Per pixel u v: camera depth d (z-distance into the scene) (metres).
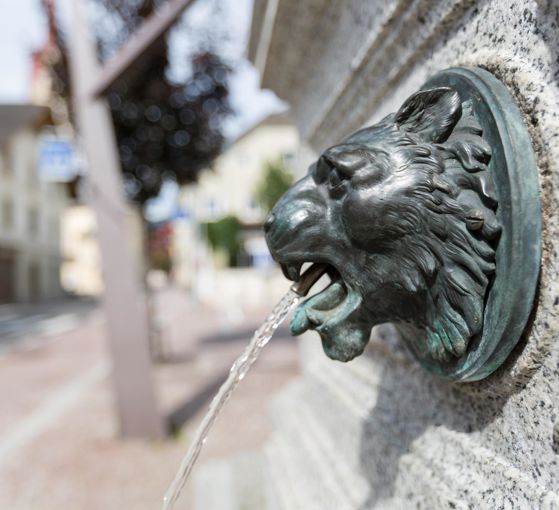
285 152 26.44
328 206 0.97
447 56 1.12
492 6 0.96
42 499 3.27
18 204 27.28
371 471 1.48
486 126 0.89
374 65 1.47
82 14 4.33
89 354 9.41
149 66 7.10
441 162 0.90
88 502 3.20
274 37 2.04
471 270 0.88
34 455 4.05
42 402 5.79
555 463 0.81
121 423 4.30
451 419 1.15
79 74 4.30
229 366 7.13
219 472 3.01
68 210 41.12
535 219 0.81
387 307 0.98
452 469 1.06
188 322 13.90
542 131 0.80
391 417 1.44
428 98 0.94
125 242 4.36
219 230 23.38
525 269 0.82
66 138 8.82
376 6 1.38
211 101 7.51
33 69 7.60
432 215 0.89
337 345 1.01
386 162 0.92
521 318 0.84
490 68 0.94
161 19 4.01
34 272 29.95
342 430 1.80
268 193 22.84
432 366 1.09
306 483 1.95
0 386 6.82
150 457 3.89
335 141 2.08
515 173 0.82
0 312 22.03
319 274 1.07
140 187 7.66
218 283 21.50
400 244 0.92
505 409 0.95
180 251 40.19
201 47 7.22
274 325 1.06
